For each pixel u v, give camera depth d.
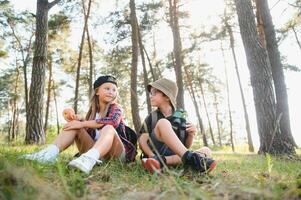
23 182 1.50
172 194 1.56
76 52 24.94
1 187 1.40
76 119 3.36
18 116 36.94
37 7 11.41
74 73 28.03
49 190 1.37
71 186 1.84
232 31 19.19
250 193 1.50
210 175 2.67
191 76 26.77
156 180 2.16
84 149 3.32
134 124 14.71
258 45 8.52
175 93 3.40
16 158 2.29
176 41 16.41
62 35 20.92
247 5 8.65
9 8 22.22
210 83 27.89
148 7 18.17
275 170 3.33
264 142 8.27
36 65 11.09
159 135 3.06
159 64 23.56
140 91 24.17
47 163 2.46
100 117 3.45
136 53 15.63
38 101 10.96
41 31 11.26
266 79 8.40
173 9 17.50
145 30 19.25
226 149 18.03
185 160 2.69
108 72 22.31
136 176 2.55
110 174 2.49
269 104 8.30
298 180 1.78
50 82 28.58
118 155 3.21
